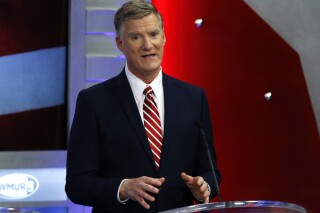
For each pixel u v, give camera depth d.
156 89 6.67
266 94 10.57
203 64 10.63
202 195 5.93
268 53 10.62
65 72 10.33
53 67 10.32
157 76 6.72
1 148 10.16
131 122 6.47
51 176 10.13
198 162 6.73
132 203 6.33
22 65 10.26
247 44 10.62
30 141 10.25
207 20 10.63
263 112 10.62
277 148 10.62
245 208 4.79
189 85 6.93
